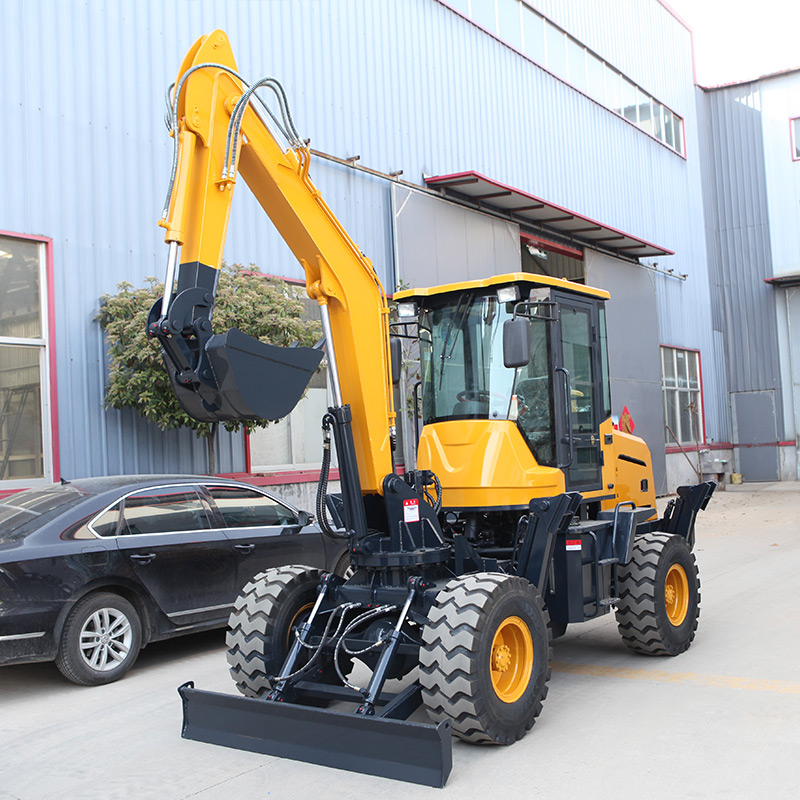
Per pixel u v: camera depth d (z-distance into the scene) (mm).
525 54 18688
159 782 4402
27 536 6219
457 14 16625
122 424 10281
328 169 13477
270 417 4488
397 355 5750
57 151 9922
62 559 6188
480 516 6234
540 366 6090
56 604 6098
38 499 6852
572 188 19891
